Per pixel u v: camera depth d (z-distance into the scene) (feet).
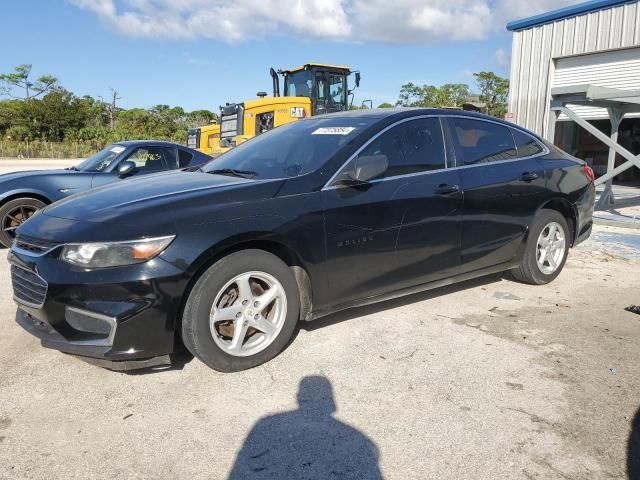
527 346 12.24
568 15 43.86
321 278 11.81
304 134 14.10
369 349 12.04
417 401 9.81
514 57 49.26
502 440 8.61
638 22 39.34
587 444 8.50
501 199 14.96
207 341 10.39
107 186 12.84
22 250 10.62
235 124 45.70
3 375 10.88
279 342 11.39
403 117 13.69
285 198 11.32
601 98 24.50
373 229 12.42
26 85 214.48
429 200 13.34
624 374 10.87
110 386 10.43
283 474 7.82
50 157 136.56
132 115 203.41
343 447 8.46
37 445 8.56
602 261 20.42
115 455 8.30
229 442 8.61
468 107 44.21
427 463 8.04
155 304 9.73
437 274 13.98
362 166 11.76
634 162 24.89
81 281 9.61
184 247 9.96
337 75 46.80
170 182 12.31
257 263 10.85
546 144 17.21
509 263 15.89
